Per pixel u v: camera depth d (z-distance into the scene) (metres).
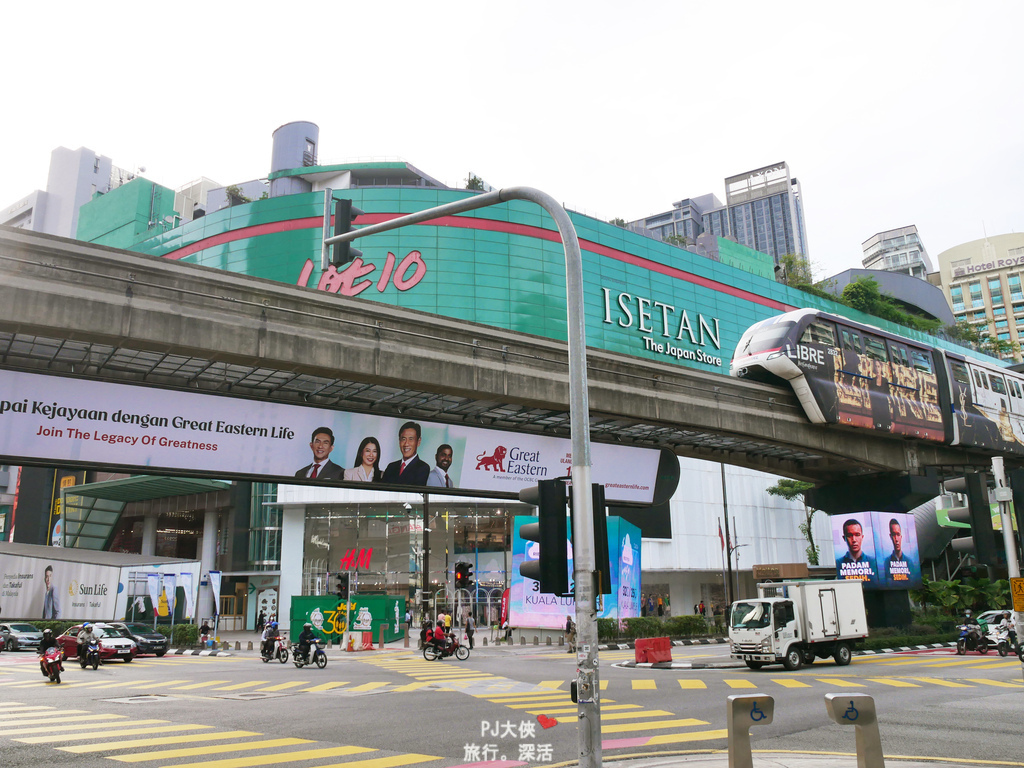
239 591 59.59
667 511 60.44
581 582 7.77
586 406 8.36
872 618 36.88
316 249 61.62
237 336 19.38
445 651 28.75
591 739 7.30
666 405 28.17
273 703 16.00
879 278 113.88
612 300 66.44
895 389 35.97
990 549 12.30
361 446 23.83
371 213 61.72
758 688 18.20
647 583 60.03
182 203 89.94
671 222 199.00
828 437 34.28
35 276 17.03
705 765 9.45
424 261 60.75
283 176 74.81
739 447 34.19
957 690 17.47
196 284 19.14
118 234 83.19
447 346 23.14
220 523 60.50
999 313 164.25
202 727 12.72
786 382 33.38
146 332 18.12
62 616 37.59
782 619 23.50
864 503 38.53
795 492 65.31
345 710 14.79
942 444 39.81
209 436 21.25
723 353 73.25
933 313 115.94
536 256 63.06
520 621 40.12
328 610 40.12
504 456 26.83
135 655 32.19
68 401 19.25
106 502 61.69
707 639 39.75
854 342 34.91
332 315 21.19
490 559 56.34
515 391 24.25
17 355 19.00
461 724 12.99
